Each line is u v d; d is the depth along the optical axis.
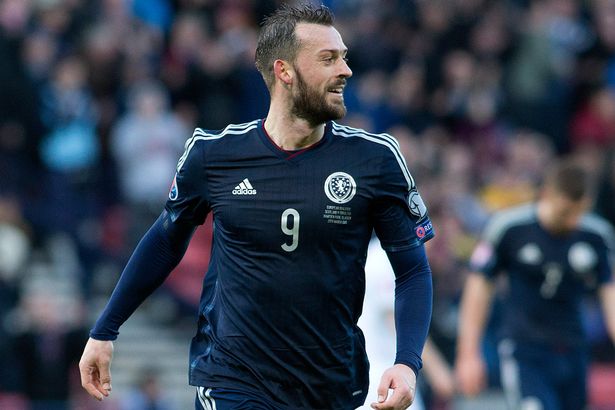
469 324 28.83
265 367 16.31
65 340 39.31
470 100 55.62
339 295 16.30
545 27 58.84
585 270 28.33
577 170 27.88
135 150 46.34
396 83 54.78
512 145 54.84
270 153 16.33
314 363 16.33
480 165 54.12
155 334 46.47
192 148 16.69
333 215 16.16
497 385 40.12
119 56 49.31
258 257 16.25
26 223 44.59
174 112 50.62
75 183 46.56
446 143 54.03
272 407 16.25
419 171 47.09
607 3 63.09
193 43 51.66
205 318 16.92
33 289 42.94
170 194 16.94
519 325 28.55
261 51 16.59
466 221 47.12
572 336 28.56
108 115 47.84
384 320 24.53
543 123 57.72
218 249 16.75
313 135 16.34
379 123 53.22
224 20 53.34
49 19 50.06
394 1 58.38
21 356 38.75
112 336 17.30
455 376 38.12
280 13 16.56
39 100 47.03
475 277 28.83
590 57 61.59
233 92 50.94
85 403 38.88
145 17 54.81
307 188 16.19
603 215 52.56
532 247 28.25
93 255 45.94
